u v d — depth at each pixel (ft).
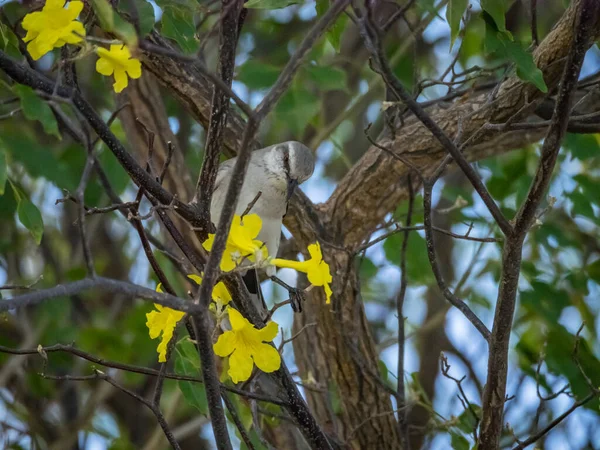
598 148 36.96
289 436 35.17
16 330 43.91
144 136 36.76
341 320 33.42
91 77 45.11
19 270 45.37
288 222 35.42
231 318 20.52
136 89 36.73
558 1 44.29
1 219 39.40
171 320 21.54
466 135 31.99
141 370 23.36
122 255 49.62
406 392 36.70
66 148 41.98
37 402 43.73
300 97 36.76
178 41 25.67
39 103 22.26
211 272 18.98
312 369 36.86
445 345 47.16
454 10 26.37
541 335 38.37
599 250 43.01
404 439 31.65
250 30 49.03
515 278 23.68
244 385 27.73
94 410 43.04
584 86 30.30
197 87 32.14
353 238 35.19
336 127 42.88
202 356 19.69
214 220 33.94
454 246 48.98
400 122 34.04
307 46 18.69
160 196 22.59
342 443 32.83
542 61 29.32
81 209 17.21
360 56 49.67
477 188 23.18
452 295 25.82
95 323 46.06
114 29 18.97
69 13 19.93
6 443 39.52
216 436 20.42
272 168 35.32
